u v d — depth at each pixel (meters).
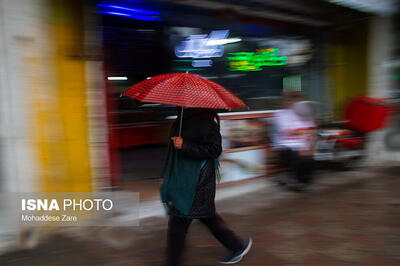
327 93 6.86
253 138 5.34
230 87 6.34
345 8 5.71
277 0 5.32
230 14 5.47
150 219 4.14
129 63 6.09
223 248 3.52
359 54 6.76
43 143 3.57
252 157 5.32
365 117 6.02
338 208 4.61
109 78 4.52
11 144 3.40
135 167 6.27
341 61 6.85
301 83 6.74
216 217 3.03
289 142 5.16
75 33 3.62
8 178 3.42
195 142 2.76
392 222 4.14
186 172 2.73
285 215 4.38
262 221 4.20
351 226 4.04
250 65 6.37
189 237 3.76
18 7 3.30
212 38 6.12
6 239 3.44
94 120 3.83
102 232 3.80
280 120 5.26
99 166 3.92
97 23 3.76
